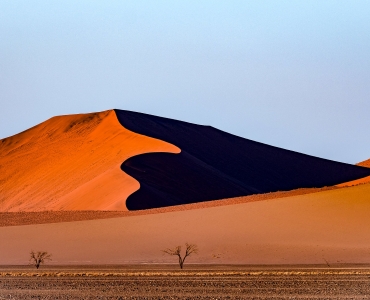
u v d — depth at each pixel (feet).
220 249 453.99
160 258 443.73
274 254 436.76
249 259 429.38
